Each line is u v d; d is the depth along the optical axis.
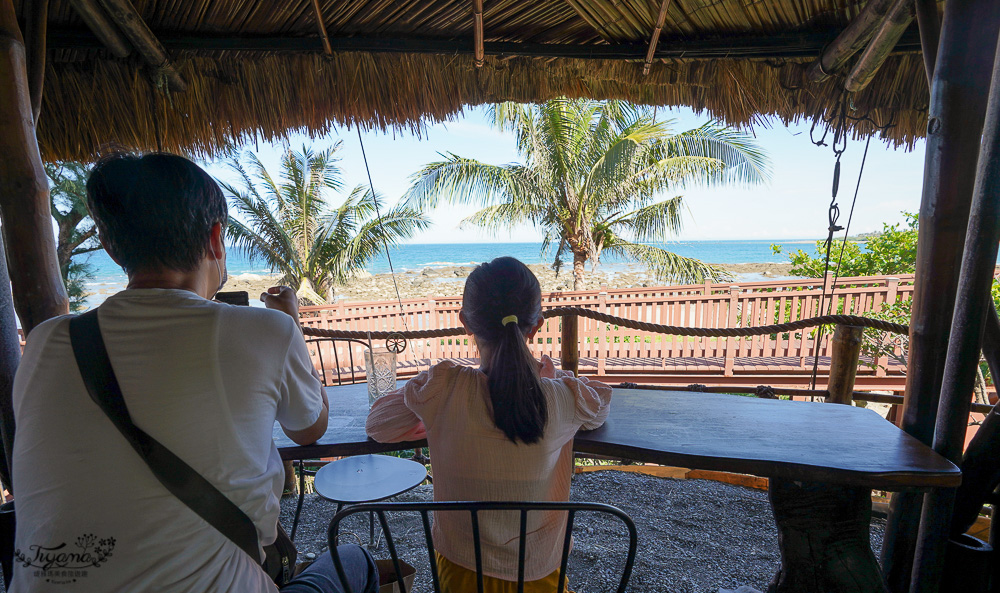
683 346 8.45
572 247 13.34
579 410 1.30
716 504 3.20
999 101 1.57
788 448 1.51
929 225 1.82
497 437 1.18
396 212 14.73
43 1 1.93
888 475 1.35
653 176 12.26
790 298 8.73
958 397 1.72
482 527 1.24
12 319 1.72
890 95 2.59
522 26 2.54
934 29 1.87
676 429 1.66
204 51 2.55
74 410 0.87
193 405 0.89
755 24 2.49
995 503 1.83
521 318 1.21
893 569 1.96
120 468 0.85
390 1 2.35
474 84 2.74
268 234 14.34
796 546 1.71
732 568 2.53
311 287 15.12
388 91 2.68
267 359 0.99
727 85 2.70
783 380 7.71
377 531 3.01
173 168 0.97
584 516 3.04
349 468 2.31
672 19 2.47
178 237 0.97
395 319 8.97
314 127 2.74
